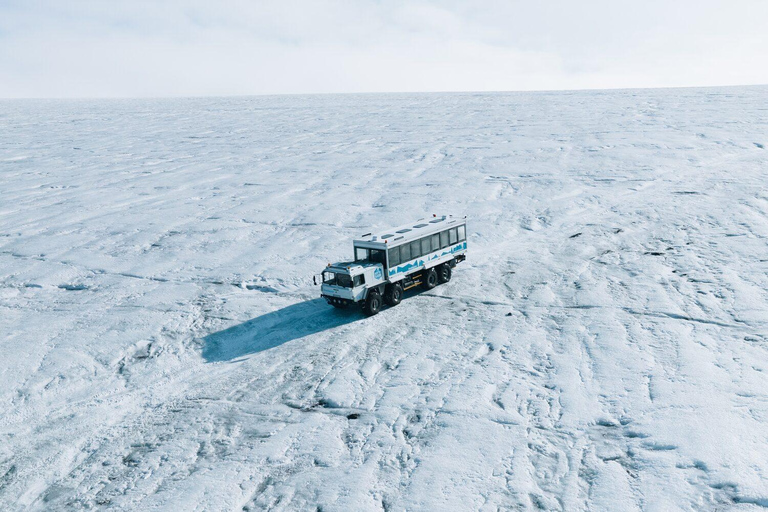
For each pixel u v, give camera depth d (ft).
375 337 50.52
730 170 95.04
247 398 42.55
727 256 59.26
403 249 57.52
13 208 106.01
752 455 30.07
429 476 31.50
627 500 28.30
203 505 30.96
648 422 34.12
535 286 58.59
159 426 40.04
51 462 36.99
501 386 40.09
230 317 57.06
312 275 65.98
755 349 40.88
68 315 58.54
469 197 93.91
